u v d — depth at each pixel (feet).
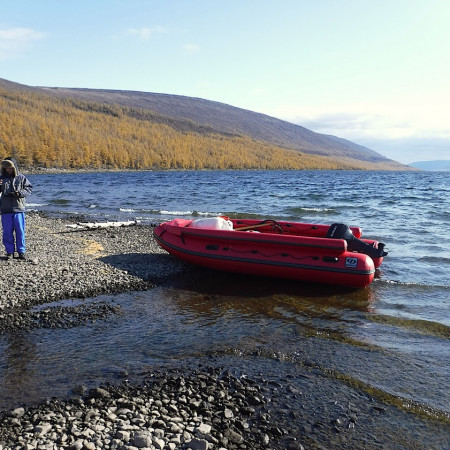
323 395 12.79
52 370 14.05
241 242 25.31
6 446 9.82
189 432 10.61
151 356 15.28
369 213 63.67
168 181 187.42
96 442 9.95
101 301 20.97
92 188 133.28
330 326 18.38
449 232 43.86
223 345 16.30
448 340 16.90
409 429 11.18
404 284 24.64
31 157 329.93
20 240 26.63
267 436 10.66
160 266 27.50
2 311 19.06
